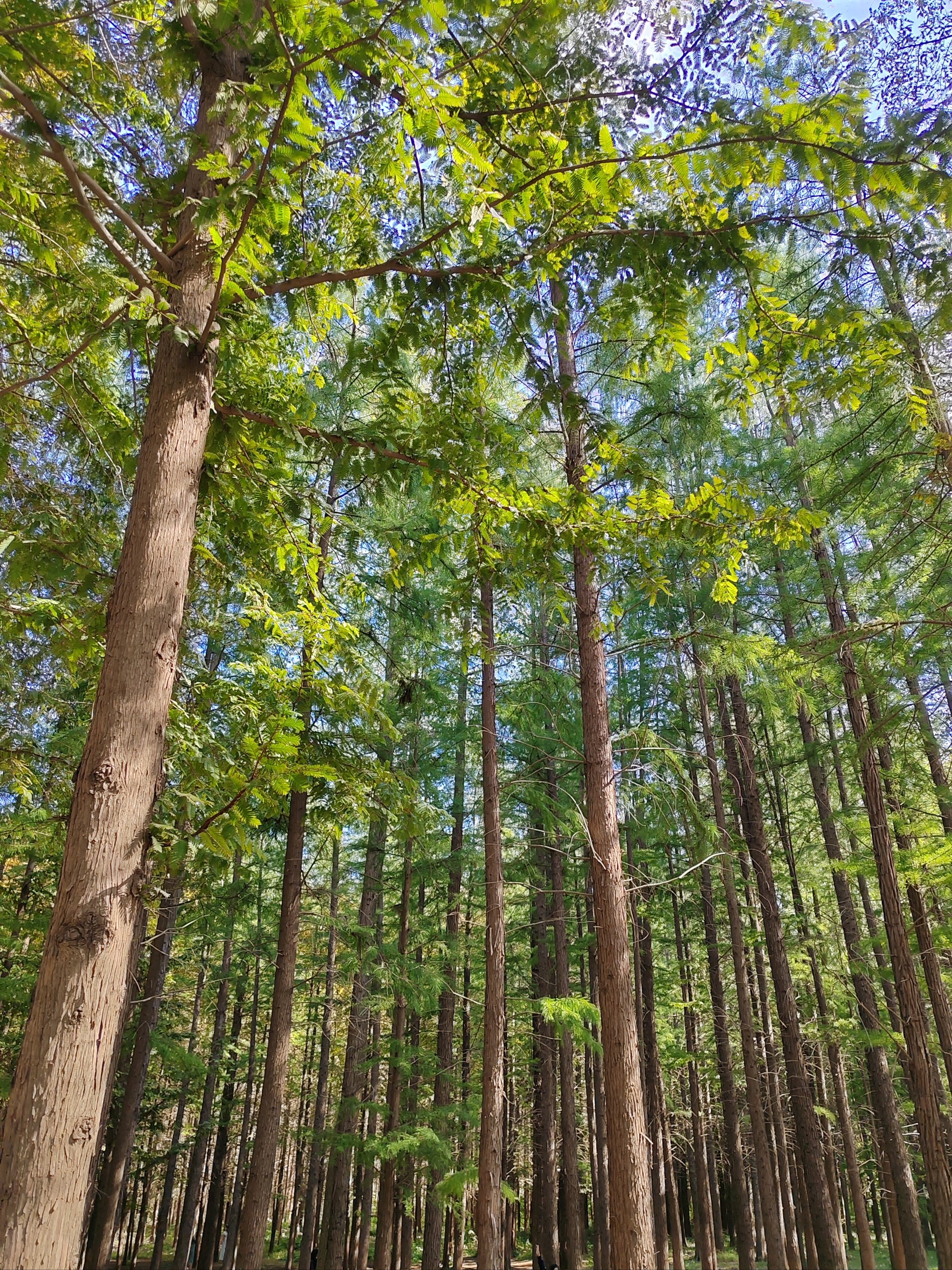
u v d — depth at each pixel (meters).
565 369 8.16
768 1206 11.88
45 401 4.21
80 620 3.96
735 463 12.03
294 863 9.82
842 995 14.32
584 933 19.97
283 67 2.48
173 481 2.87
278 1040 9.23
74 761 5.43
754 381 3.89
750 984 17.70
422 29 2.46
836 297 3.70
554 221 3.26
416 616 10.48
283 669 5.85
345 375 4.06
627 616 14.26
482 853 13.51
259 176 2.57
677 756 10.35
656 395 9.45
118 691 2.51
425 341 3.90
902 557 8.46
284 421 3.75
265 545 4.64
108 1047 2.16
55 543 3.86
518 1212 29.66
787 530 4.11
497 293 3.46
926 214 3.06
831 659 9.97
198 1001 19.05
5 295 3.98
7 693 5.07
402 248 4.04
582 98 3.11
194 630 5.45
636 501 4.17
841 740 12.37
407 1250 15.03
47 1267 1.85
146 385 4.29
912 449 7.15
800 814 19.41
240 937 16.30
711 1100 20.14
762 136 2.84
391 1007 12.84
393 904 17.66
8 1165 1.92
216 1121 16.56
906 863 9.56
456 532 4.50
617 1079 6.43
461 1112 11.24
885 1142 11.73
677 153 2.88
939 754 10.05
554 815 12.26
